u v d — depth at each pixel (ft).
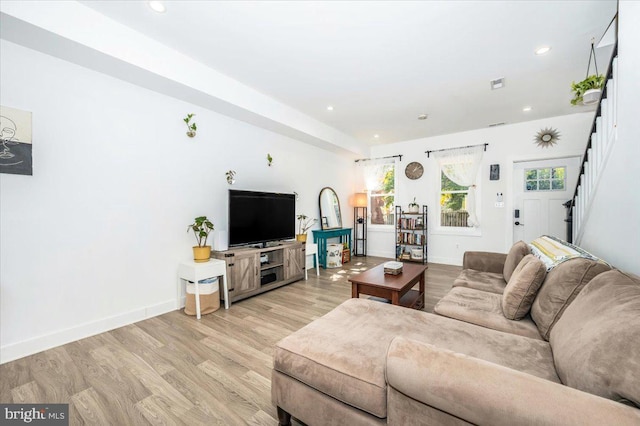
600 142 6.91
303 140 15.34
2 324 6.36
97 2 6.40
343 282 13.28
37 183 6.83
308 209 16.38
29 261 6.73
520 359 3.99
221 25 7.18
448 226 17.56
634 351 2.49
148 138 9.00
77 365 6.23
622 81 5.29
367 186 20.65
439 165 17.83
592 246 7.13
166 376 5.86
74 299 7.45
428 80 10.11
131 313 8.56
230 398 5.22
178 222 9.89
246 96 10.69
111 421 4.65
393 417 3.27
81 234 7.58
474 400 2.59
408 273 9.37
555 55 8.43
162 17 6.89
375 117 14.17
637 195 4.75
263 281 11.73
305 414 4.11
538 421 2.30
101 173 7.95
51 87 7.02
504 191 15.55
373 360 3.93
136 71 7.78
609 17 6.70
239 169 12.07
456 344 4.42
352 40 7.77
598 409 2.23
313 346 4.35
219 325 8.38
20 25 5.82
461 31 7.34
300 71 9.52
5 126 6.35
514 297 5.61
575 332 3.46
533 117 14.15
